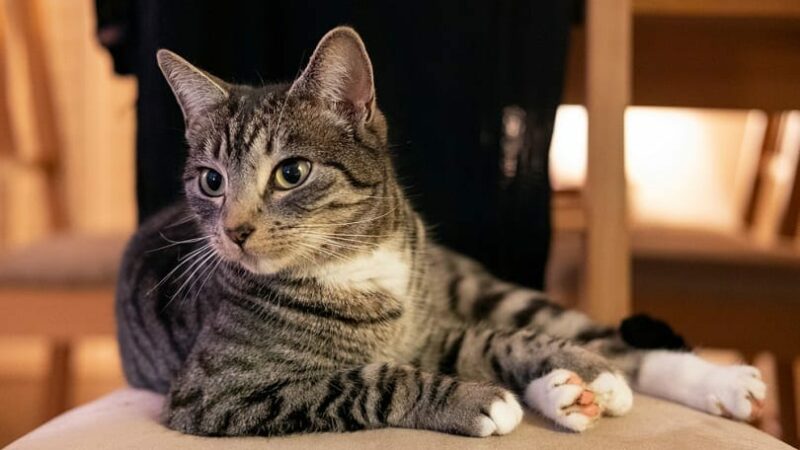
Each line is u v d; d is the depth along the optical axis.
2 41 0.66
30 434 0.33
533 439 0.29
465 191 0.49
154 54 0.46
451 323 0.42
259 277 0.35
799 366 0.70
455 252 0.49
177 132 0.47
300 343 0.35
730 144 0.89
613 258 0.43
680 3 0.45
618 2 0.43
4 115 0.68
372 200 0.37
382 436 0.30
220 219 0.35
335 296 0.36
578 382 0.32
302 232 0.35
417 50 0.48
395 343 0.38
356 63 0.35
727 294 0.52
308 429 0.31
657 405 0.34
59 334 0.55
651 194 0.90
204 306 0.37
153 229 0.44
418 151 0.49
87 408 0.37
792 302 0.52
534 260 0.49
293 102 0.35
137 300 0.42
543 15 0.46
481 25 0.47
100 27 0.50
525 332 0.39
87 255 0.56
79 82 0.85
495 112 0.48
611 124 0.43
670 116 0.89
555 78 0.46
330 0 0.48
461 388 0.31
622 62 0.43
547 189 0.48
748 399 0.33
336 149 0.35
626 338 0.40
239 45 0.48
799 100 0.53
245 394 0.32
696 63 0.53
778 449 0.30
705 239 0.65
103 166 0.86
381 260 0.37
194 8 0.46
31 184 0.85
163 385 0.41
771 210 0.79
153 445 0.30
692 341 0.53
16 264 0.55
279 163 0.34
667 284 0.53
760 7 0.45
